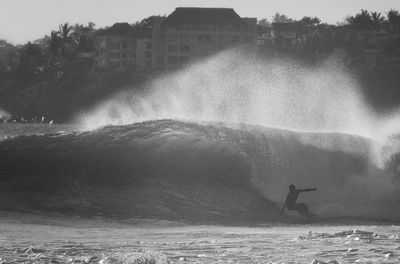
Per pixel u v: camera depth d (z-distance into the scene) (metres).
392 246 61.97
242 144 130.62
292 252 59.44
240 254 58.62
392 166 129.50
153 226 97.06
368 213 114.69
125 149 129.00
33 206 107.75
